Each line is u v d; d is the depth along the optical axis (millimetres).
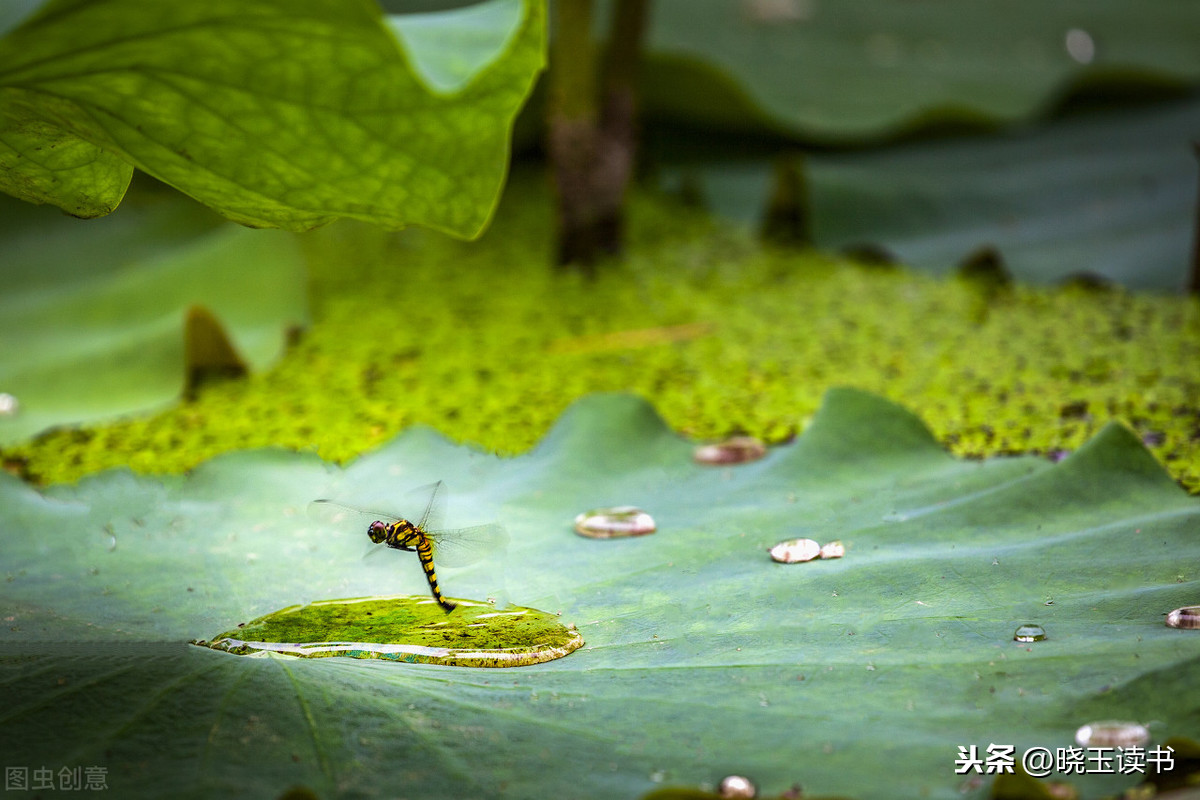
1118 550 2164
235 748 2053
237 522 2258
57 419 2484
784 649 2109
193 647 2119
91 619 2150
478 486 2305
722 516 2236
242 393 2523
